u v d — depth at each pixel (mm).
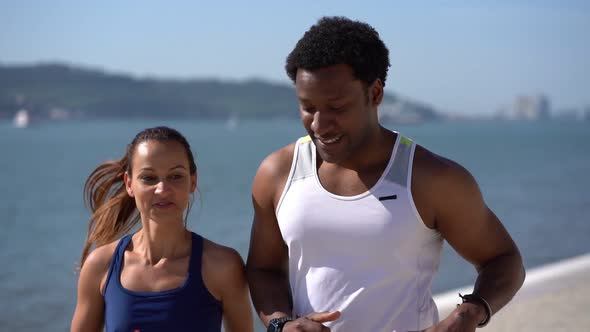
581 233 15938
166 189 2781
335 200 2582
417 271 2594
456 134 143375
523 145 78312
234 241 14711
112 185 3215
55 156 56281
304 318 2492
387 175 2566
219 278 2850
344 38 2420
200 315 2793
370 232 2523
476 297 2512
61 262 13648
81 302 2902
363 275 2553
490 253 2682
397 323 2551
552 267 8242
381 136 2631
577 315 6121
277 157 2773
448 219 2596
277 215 2725
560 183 29078
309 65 2422
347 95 2412
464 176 2574
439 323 2457
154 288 2781
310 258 2625
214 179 33219
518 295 6906
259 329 6715
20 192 28344
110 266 2859
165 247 2842
